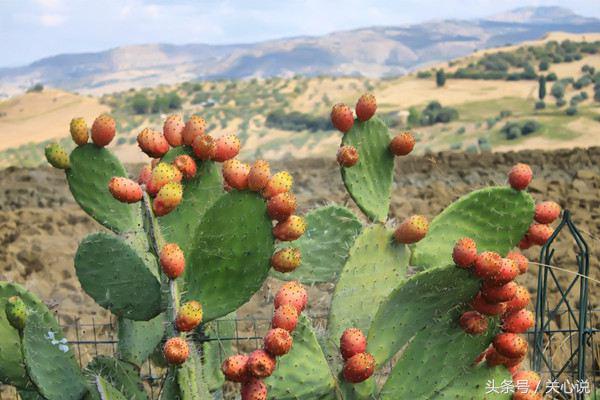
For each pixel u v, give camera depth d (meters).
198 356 2.10
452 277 1.96
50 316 2.12
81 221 7.18
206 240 2.03
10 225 6.65
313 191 9.05
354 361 1.93
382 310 2.09
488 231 2.53
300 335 1.95
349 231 2.67
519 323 1.98
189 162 2.15
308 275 2.66
